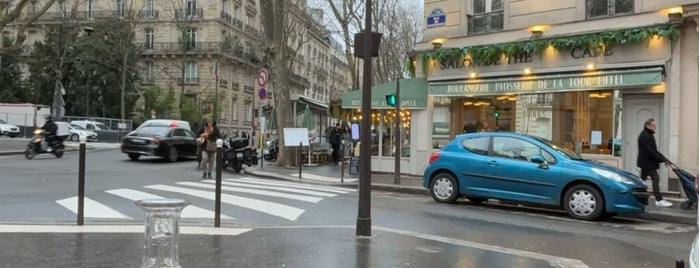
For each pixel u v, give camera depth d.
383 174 19.77
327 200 12.23
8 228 7.62
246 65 68.00
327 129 32.88
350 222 9.45
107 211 9.70
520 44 16.45
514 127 17.25
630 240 8.65
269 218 9.66
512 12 17.08
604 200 10.30
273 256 6.28
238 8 68.06
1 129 46.44
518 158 11.38
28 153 21.67
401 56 44.38
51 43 56.94
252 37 68.38
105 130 46.56
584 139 15.75
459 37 18.27
